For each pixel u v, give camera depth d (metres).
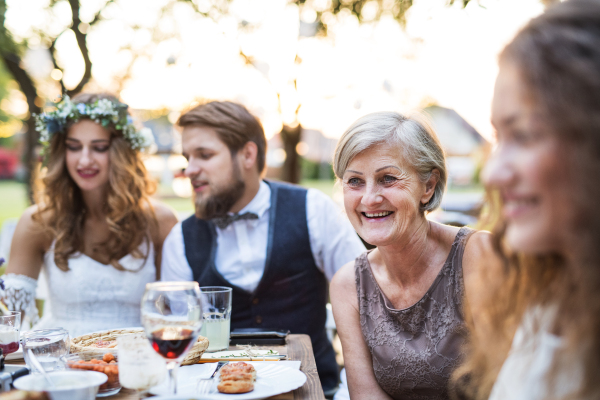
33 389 1.14
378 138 1.72
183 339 1.19
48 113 2.68
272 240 2.61
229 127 2.52
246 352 1.75
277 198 2.71
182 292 1.21
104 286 2.74
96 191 2.80
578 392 0.89
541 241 0.87
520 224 0.89
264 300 2.60
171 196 22.66
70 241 2.75
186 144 2.57
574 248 0.85
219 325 1.83
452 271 1.73
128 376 1.22
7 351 1.63
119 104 2.77
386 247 1.79
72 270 2.75
